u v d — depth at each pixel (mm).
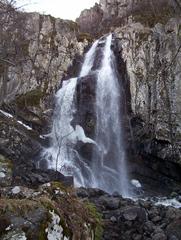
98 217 5262
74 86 19203
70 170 15984
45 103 18641
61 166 15430
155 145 16938
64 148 17312
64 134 18047
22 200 3492
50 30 20672
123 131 18047
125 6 27359
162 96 16922
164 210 10609
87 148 17719
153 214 10219
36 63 19328
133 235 8977
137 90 17797
